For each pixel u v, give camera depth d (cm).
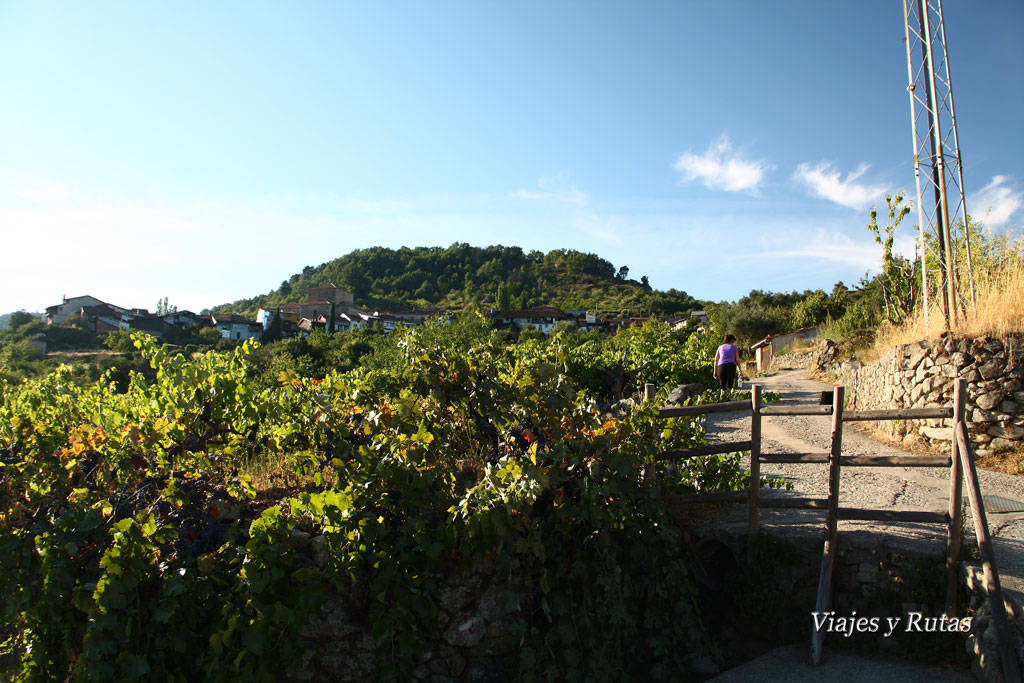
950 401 809
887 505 593
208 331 7088
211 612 367
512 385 486
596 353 1606
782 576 492
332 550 379
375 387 532
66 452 487
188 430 500
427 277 14012
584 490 427
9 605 386
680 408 524
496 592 418
